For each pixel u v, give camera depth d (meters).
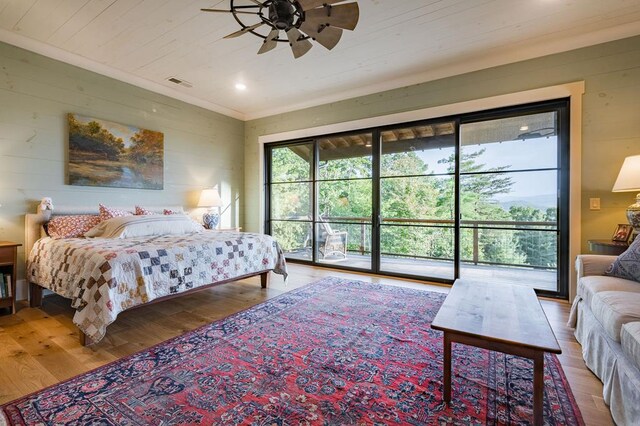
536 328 1.43
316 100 4.76
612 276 2.12
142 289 2.29
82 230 3.16
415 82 3.91
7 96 3.00
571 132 3.04
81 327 2.07
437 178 3.88
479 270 3.67
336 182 4.74
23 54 3.09
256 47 3.21
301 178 5.11
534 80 3.22
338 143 4.71
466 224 3.71
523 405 1.51
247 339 2.24
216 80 4.05
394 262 4.23
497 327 1.44
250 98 4.74
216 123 5.10
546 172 3.29
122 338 2.27
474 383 1.69
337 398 1.56
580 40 2.98
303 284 3.77
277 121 5.22
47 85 3.26
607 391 1.50
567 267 3.14
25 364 1.89
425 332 2.35
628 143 2.83
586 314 2.01
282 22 2.03
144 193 4.14
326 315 2.70
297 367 1.85
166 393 1.60
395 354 2.02
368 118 4.27
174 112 4.48
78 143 3.48
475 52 3.30
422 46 3.17
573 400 1.54
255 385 1.67
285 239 5.32
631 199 2.83
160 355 2.00
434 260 3.96
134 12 2.62
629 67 2.83
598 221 2.95
